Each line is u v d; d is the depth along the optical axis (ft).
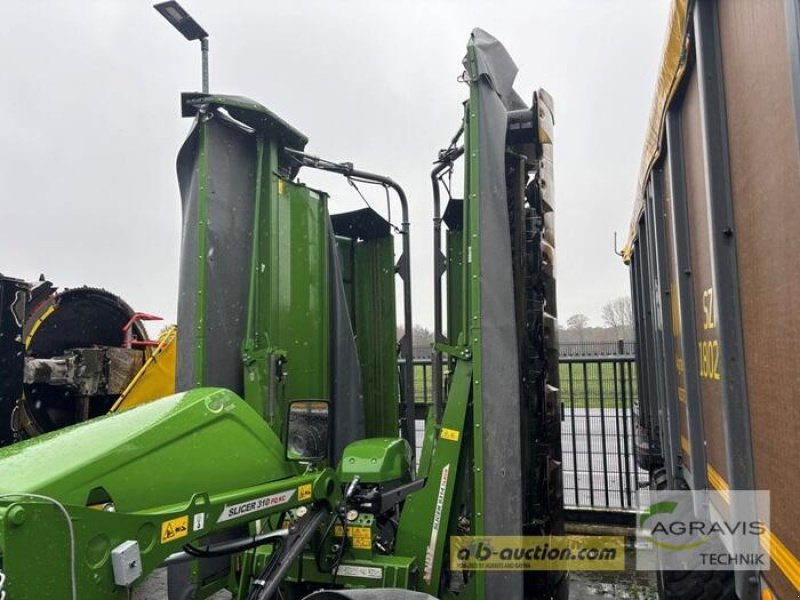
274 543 8.20
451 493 9.59
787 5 4.35
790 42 4.32
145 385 20.38
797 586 4.76
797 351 4.66
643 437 18.11
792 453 4.81
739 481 6.01
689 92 8.38
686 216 9.04
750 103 5.63
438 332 11.44
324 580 9.58
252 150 12.16
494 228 9.57
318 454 8.86
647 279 15.84
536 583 10.09
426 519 9.71
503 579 8.98
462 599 9.44
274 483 7.98
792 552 4.85
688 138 8.61
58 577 5.00
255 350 11.19
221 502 6.95
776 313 5.09
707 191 6.56
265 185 11.76
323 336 13.14
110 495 5.96
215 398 7.68
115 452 6.10
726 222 6.38
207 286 10.76
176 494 6.64
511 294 9.57
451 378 10.86
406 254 13.79
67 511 5.15
